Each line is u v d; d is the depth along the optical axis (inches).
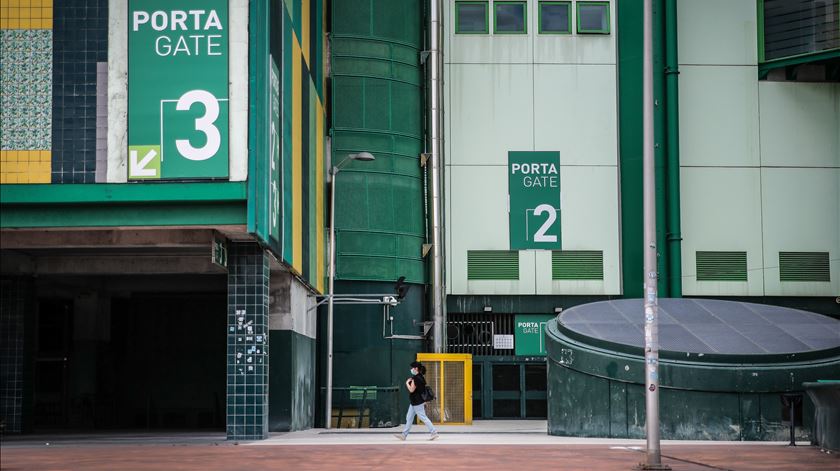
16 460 705.6
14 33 896.9
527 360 1734.7
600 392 980.6
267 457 729.6
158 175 882.1
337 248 1519.4
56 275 1229.1
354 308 1510.8
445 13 1781.5
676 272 1726.1
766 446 870.4
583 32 1777.8
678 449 826.8
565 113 1770.4
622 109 1765.5
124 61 893.2
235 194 877.8
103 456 747.4
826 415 805.9
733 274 1763.0
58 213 891.4
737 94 1786.4
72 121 890.1
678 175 1742.1
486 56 1777.8
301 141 1218.0
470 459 709.9
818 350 967.6
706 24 1792.6
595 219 1756.9
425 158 1603.1
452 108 1768.0
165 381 1627.7
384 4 1588.3
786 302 1761.8
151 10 896.3
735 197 1772.9
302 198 1224.2
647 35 668.1
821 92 1793.8
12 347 1198.9
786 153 1782.7
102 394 1567.4
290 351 1176.8
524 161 1761.8
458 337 1743.4
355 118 1553.9
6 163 887.7
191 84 888.9
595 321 1047.0
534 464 664.4
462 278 1742.1
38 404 1520.7
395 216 1560.0
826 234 1774.1
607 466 649.0
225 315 1644.9
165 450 820.0
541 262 1749.5
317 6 1432.1
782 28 1779.0
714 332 1013.8
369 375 1498.5
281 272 1163.3
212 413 1627.7
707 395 953.5
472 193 1755.7
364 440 975.6
